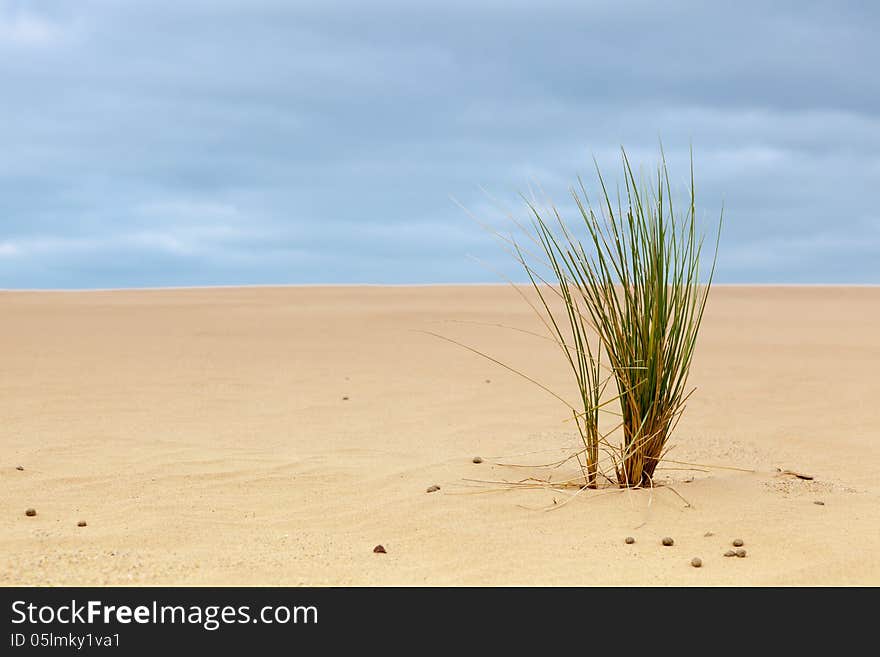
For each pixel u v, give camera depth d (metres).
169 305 14.50
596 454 3.89
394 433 5.48
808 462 4.67
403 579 2.80
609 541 3.17
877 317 13.51
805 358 8.95
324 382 7.46
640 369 3.74
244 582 2.76
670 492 3.70
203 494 3.86
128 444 4.98
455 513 3.51
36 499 3.73
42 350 9.02
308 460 4.61
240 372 7.90
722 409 6.31
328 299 15.98
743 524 3.31
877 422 5.82
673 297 3.79
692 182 3.74
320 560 2.96
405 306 14.47
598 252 3.75
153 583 2.74
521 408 6.38
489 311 13.38
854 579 2.76
